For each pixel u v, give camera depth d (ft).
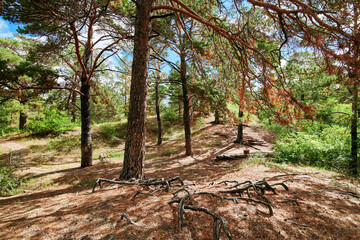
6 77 25.13
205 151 51.03
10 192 23.35
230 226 9.02
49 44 27.07
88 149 37.96
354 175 25.91
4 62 25.46
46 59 29.99
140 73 18.67
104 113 101.40
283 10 13.99
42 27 26.91
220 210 10.47
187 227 8.77
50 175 29.91
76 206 11.72
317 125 39.04
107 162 40.50
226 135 66.74
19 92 28.48
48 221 9.73
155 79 59.52
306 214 11.03
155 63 55.11
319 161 29.76
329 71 15.24
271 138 66.59
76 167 37.65
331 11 12.43
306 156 30.37
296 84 34.65
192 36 36.70
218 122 80.79
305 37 14.73
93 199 12.71
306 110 17.93
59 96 41.68
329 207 12.19
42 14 24.99
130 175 18.07
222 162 37.81
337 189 16.10
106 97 49.29
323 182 18.13
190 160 41.47
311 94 35.29
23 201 16.90
